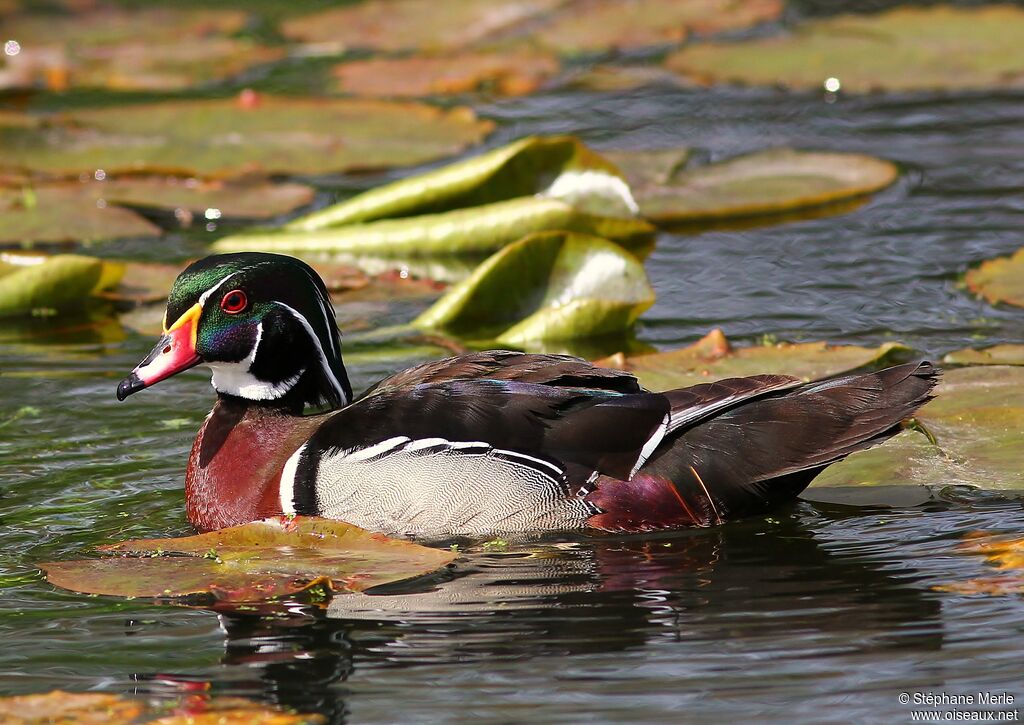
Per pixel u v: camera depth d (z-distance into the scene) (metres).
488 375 11.50
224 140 21.56
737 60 24.52
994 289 15.44
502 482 11.05
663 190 19.55
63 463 12.53
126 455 12.74
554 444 11.12
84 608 9.91
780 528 11.05
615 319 15.63
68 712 8.45
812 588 9.95
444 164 21.06
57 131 21.75
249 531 10.80
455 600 9.91
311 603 9.85
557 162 18.61
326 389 12.22
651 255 18.02
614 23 27.17
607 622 9.54
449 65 24.95
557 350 15.26
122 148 21.25
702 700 8.52
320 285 12.24
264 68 25.61
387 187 18.80
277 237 18.30
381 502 11.12
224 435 11.84
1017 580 9.91
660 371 13.80
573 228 18.00
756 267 17.42
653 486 11.06
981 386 12.99
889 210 18.88
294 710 8.48
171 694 8.68
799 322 15.66
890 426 11.02
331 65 25.61
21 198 19.48
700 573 10.28
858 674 8.77
